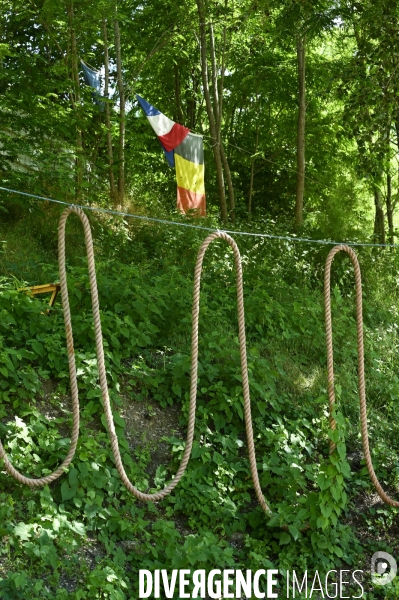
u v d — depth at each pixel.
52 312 6.81
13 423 5.14
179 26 13.87
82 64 13.26
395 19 9.74
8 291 6.17
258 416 6.49
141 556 4.94
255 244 11.33
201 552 4.88
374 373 7.81
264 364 6.72
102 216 10.79
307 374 7.49
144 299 7.27
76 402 4.59
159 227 11.05
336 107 16.56
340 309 9.29
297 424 6.52
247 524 5.56
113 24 12.88
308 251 11.41
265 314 8.03
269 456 6.13
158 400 6.35
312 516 5.24
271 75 15.91
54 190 10.05
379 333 9.06
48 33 11.62
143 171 16.98
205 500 5.48
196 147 13.92
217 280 9.08
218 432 6.11
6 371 5.47
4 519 4.57
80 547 4.78
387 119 9.84
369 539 5.81
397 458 6.68
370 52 10.03
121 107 12.87
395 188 16.70
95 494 5.13
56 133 10.41
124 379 6.39
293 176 17.39
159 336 7.31
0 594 4.12
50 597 4.28
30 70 10.76
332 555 5.50
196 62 17.02
